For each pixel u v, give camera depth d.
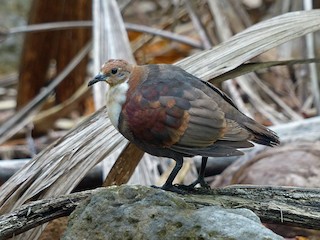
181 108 8.55
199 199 8.73
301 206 8.80
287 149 12.88
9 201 9.64
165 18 21.44
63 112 17.69
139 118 8.64
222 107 8.72
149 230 8.06
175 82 8.73
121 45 13.59
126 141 10.45
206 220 7.91
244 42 10.84
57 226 11.08
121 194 8.39
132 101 8.70
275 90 18.45
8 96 21.17
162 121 8.57
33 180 9.80
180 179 12.12
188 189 9.11
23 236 9.61
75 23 17.98
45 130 17.80
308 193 8.89
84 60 18.97
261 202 8.78
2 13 25.59
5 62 24.02
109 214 8.30
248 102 17.80
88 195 8.87
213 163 13.84
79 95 17.61
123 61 8.91
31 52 18.86
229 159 13.85
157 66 8.99
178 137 8.57
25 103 19.17
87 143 9.94
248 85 16.58
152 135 8.66
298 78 18.19
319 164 12.52
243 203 8.75
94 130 10.04
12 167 13.55
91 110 18.98
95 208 8.36
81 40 18.78
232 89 16.11
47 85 19.45
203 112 8.55
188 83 8.77
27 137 17.55
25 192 9.60
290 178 12.41
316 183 12.27
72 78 19.09
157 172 12.21
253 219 8.05
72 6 18.56
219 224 7.84
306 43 17.08
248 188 9.04
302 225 8.77
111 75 8.80
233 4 18.53
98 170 13.25
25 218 8.82
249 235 7.70
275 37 10.88
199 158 13.66
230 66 10.57
